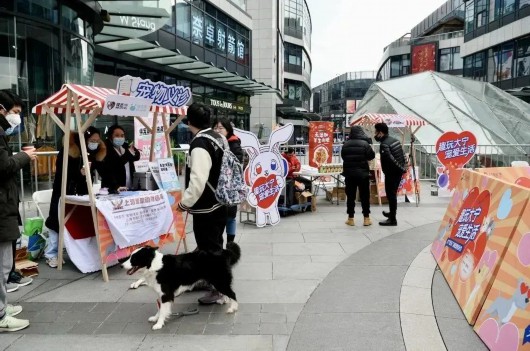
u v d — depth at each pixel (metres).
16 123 3.71
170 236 5.64
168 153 6.14
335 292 4.26
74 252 4.92
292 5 56.81
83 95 4.67
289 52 57.00
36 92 9.11
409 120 10.07
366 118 9.89
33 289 4.43
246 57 29.67
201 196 3.89
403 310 3.72
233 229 5.74
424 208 9.19
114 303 4.07
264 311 3.86
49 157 7.11
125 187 5.82
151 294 4.30
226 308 3.95
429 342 3.15
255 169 7.16
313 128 9.95
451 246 4.63
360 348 3.13
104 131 13.88
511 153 13.23
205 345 3.24
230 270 3.85
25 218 5.91
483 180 4.34
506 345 2.79
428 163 13.35
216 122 5.71
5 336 3.40
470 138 9.87
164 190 5.57
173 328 3.54
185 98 5.59
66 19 9.68
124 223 4.92
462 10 57.91
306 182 9.00
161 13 11.16
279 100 43.59
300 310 3.87
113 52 14.53
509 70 29.83
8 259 3.63
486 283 3.38
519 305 2.81
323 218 8.16
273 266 5.16
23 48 8.81
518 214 3.28
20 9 8.62
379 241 6.26
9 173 3.37
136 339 3.34
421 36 66.19
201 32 22.33
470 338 3.19
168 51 15.26
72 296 4.24
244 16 28.50
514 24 28.80
